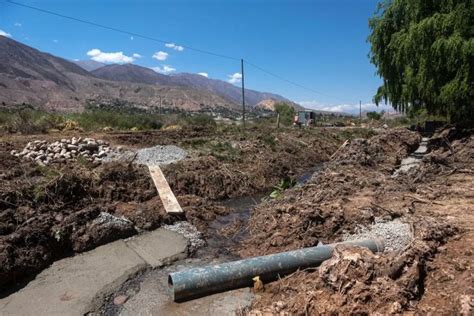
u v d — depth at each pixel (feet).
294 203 32.81
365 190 36.06
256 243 28.58
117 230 28.81
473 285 16.60
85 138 50.44
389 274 17.62
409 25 57.67
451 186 35.50
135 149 51.13
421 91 55.47
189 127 89.20
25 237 24.43
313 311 17.22
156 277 23.85
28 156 40.04
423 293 17.16
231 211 37.91
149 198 36.09
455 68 51.21
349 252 18.94
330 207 29.17
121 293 21.90
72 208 30.60
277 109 209.36
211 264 25.99
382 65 62.34
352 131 104.73
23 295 20.98
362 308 16.34
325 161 70.54
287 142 69.21
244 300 20.35
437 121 87.56
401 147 67.00
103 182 35.14
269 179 49.19
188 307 19.99
